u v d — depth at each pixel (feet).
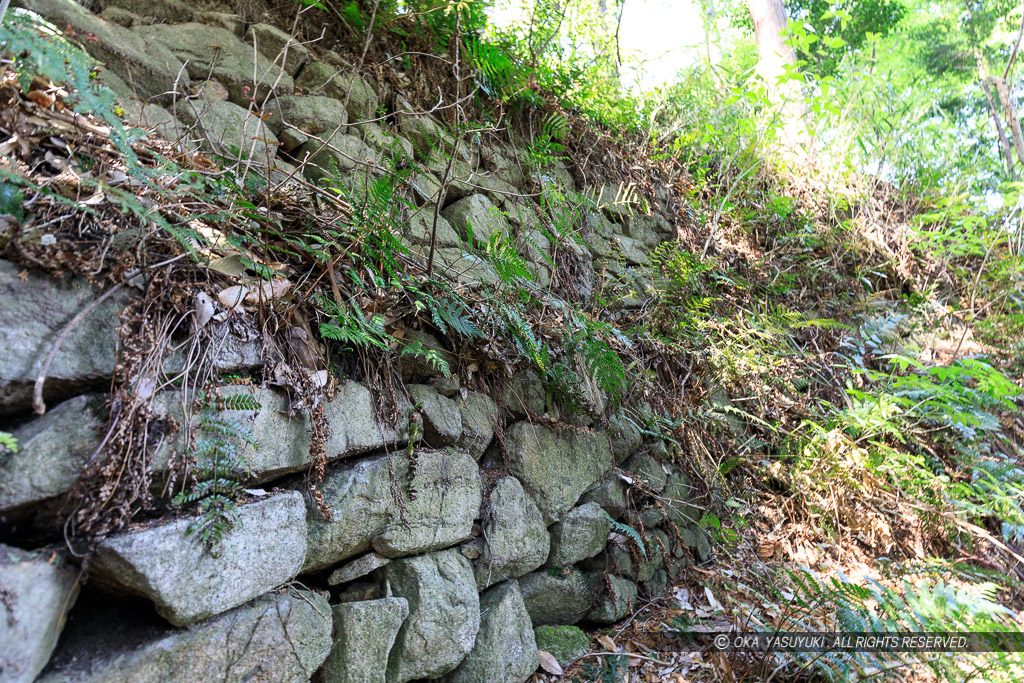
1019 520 11.47
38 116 4.99
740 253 15.79
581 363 9.41
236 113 7.49
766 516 12.07
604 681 7.68
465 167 10.11
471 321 7.74
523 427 8.52
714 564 11.22
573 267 11.37
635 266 13.46
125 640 4.28
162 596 4.21
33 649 3.74
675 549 10.68
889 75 22.99
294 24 8.89
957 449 13.25
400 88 9.89
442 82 10.72
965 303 17.98
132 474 4.34
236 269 5.35
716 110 17.92
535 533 8.14
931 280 18.31
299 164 7.84
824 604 8.49
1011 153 21.79
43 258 4.23
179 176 5.43
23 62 4.90
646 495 10.44
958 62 26.35
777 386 13.55
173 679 4.29
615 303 11.98
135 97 6.42
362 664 5.66
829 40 16.94
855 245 17.42
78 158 5.15
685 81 17.87
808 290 16.48
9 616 3.62
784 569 9.32
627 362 10.80
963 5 26.89
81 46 6.29
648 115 16.14
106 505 4.24
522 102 11.90
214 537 4.56
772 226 17.20
